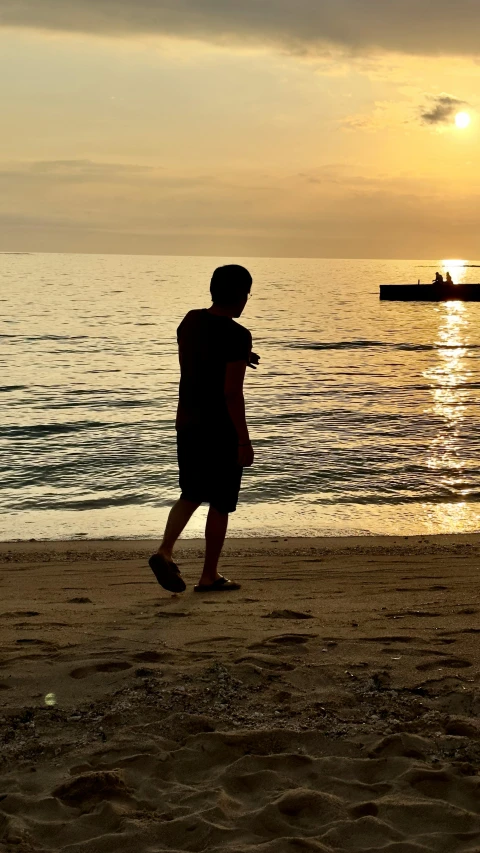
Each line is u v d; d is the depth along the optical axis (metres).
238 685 3.32
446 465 16.59
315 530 11.62
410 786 2.47
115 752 2.73
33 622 4.75
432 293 89.25
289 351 44.94
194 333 4.70
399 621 4.56
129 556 9.58
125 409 25.23
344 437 19.94
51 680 3.44
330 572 7.62
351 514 12.75
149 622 4.56
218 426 4.73
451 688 3.27
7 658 3.79
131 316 71.19
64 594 6.35
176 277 183.50
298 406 25.36
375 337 53.78
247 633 4.23
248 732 2.83
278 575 7.39
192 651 3.85
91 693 3.29
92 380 32.56
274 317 72.31
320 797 2.39
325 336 54.31
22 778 2.56
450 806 2.32
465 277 192.62
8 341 48.41
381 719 2.97
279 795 2.44
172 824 2.26
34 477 15.84
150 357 41.38
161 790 2.48
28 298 97.00
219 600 5.34
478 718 2.97
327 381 32.22
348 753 2.72
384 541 10.44
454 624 4.45
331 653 3.79
